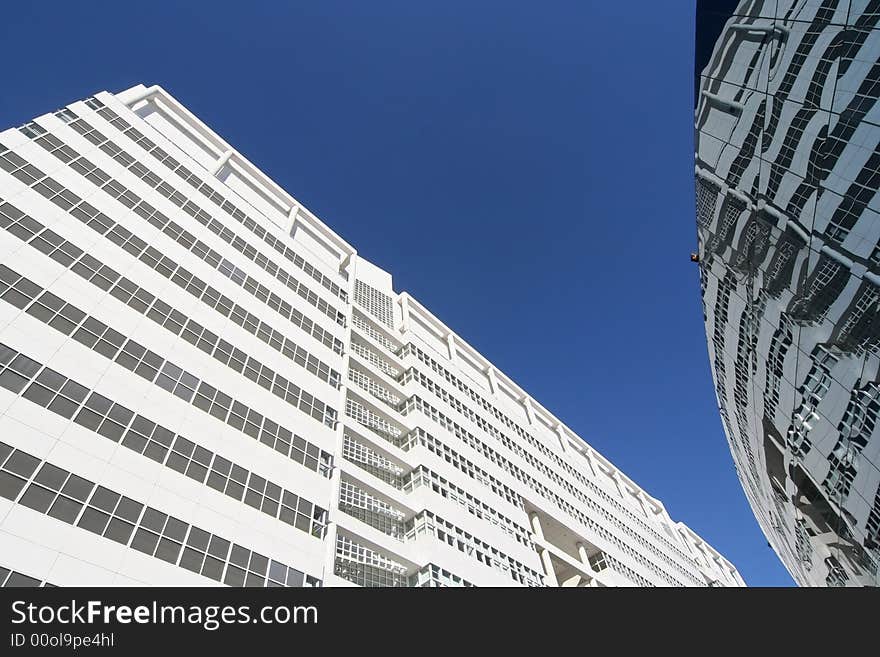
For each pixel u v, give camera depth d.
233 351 34.53
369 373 47.31
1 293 24.25
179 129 50.28
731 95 27.45
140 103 47.91
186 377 29.86
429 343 66.38
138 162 38.97
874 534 24.56
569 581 57.06
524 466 58.84
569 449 78.81
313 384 39.19
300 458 32.75
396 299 68.00
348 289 55.66
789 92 23.09
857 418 22.45
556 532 58.53
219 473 27.14
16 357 22.81
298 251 50.69
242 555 24.72
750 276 29.11
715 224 31.22
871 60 18.88
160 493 23.73
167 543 22.30
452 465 46.34
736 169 27.75
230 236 42.69
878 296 19.44
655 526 86.94
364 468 38.66
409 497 39.56
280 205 57.06
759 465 39.53
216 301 36.41
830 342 23.17
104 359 26.36
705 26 29.81
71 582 18.34
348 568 30.00
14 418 21.03
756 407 33.94
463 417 54.97
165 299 32.56
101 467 22.45
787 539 42.72
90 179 33.97
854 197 19.91
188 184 42.28
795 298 25.02
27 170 30.38
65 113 36.31
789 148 23.34
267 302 41.28
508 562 42.28
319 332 44.66
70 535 19.56
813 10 21.67
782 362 28.09
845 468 24.69
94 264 29.77
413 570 34.00
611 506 72.69
